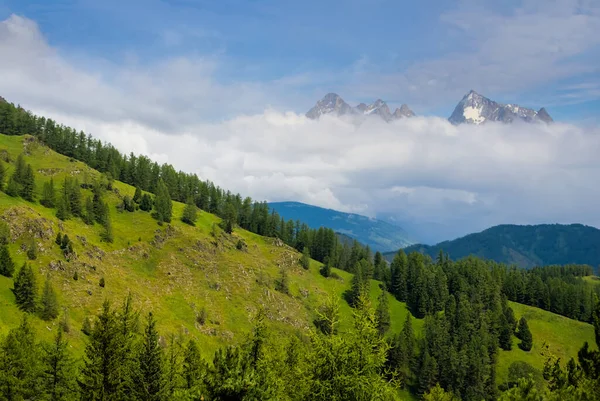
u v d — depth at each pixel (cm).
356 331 2428
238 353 2411
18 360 5444
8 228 13338
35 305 10688
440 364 16400
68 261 13762
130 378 3884
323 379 2384
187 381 4638
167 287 16262
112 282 14500
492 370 16238
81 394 3978
